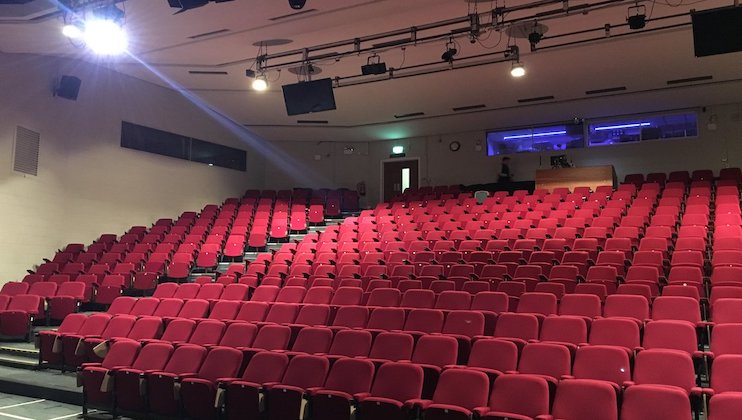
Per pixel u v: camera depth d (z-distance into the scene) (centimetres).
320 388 441
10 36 830
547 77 1020
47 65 991
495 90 1102
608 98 1141
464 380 407
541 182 1191
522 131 1379
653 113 1238
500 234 927
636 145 1252
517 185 1297
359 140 1543
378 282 727
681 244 766
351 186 1551
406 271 786
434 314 560
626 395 353
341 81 1055
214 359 503
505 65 959
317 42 855
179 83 1100
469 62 948
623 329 475
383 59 925
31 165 952
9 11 744
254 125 1405
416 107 1229
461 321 543
